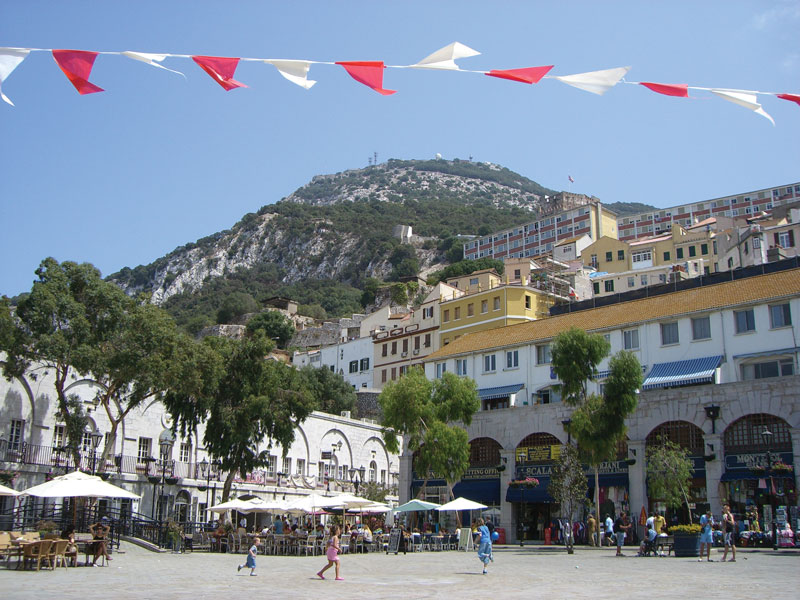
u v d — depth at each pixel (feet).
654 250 359.66
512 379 174.50
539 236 523.29
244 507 127.24
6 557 87.92
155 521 126.31
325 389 296.10
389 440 149.18
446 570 81.35
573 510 115.34
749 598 49.93
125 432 160.97
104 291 129.90
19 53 33.04
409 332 299.79
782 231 255.29
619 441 138.92
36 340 124.16
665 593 53.93
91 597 51.62
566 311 216.95
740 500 122.52
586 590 57.11
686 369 142.82
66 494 88.89
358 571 81.25
